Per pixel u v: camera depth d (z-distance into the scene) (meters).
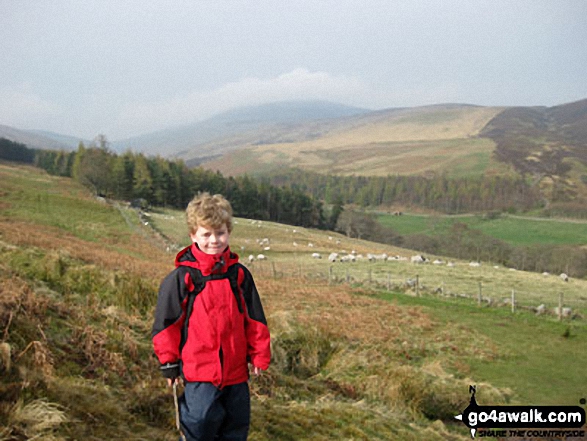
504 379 13.17
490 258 98.81
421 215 171.62
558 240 120.75
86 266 9.82
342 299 23.11
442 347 15.91
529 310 23.09
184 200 115.75
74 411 4.04
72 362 5.20
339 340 14.16
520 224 145.25
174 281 3.10
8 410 3.54
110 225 56.81
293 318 12.31
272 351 9.71
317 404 7.09
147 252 43.41
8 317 5.19
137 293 9.43
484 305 24.19
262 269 37.88
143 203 92.62
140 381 5.54
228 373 3.11
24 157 179.38
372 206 192.75
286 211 132.50
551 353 16.20
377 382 9.66
